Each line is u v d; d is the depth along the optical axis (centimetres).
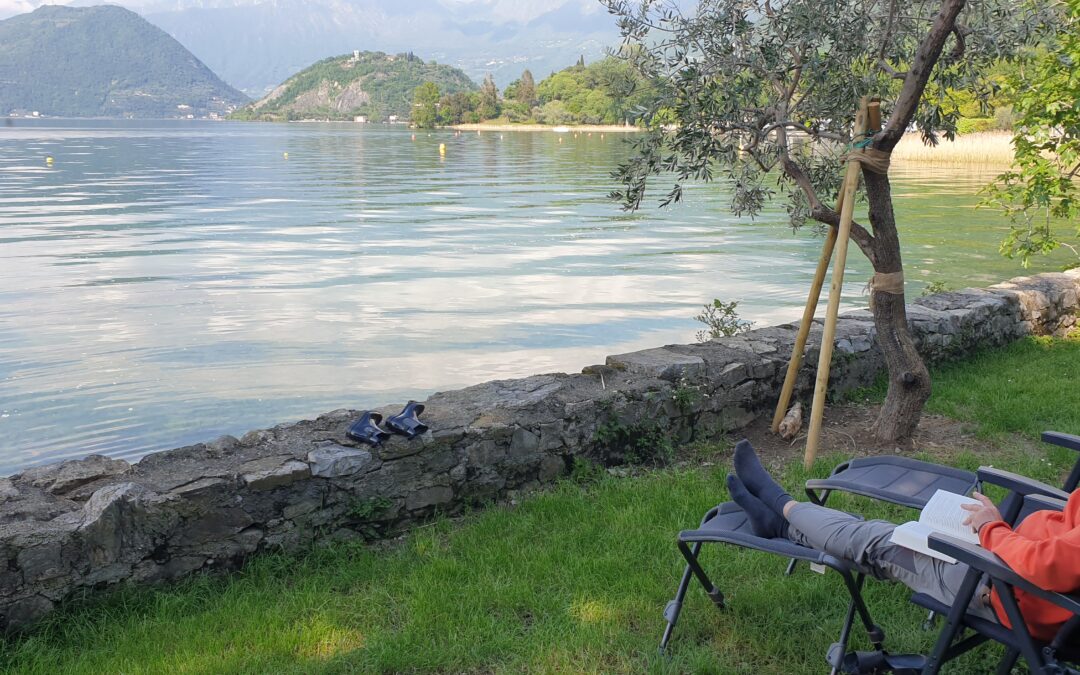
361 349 1079
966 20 536
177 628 338
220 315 1266
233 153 7138
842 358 643
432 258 1798
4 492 369
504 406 478
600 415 505
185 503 367
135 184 3866
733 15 515
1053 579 224
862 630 328
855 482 345
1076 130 693
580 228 2325
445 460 443
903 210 2547
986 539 244
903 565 272
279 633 330
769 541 288
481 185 3869
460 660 315
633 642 322
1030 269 1562
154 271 1641
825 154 623
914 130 575
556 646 320
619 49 545
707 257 1800
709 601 349
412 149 8156
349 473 411
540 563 383
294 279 1555
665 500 452
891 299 543
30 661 316
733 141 546
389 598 361
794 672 304
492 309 1302
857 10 523
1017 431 574
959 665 304
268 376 968
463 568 382
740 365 579
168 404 873
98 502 350
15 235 2153
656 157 548
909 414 553
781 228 2309
